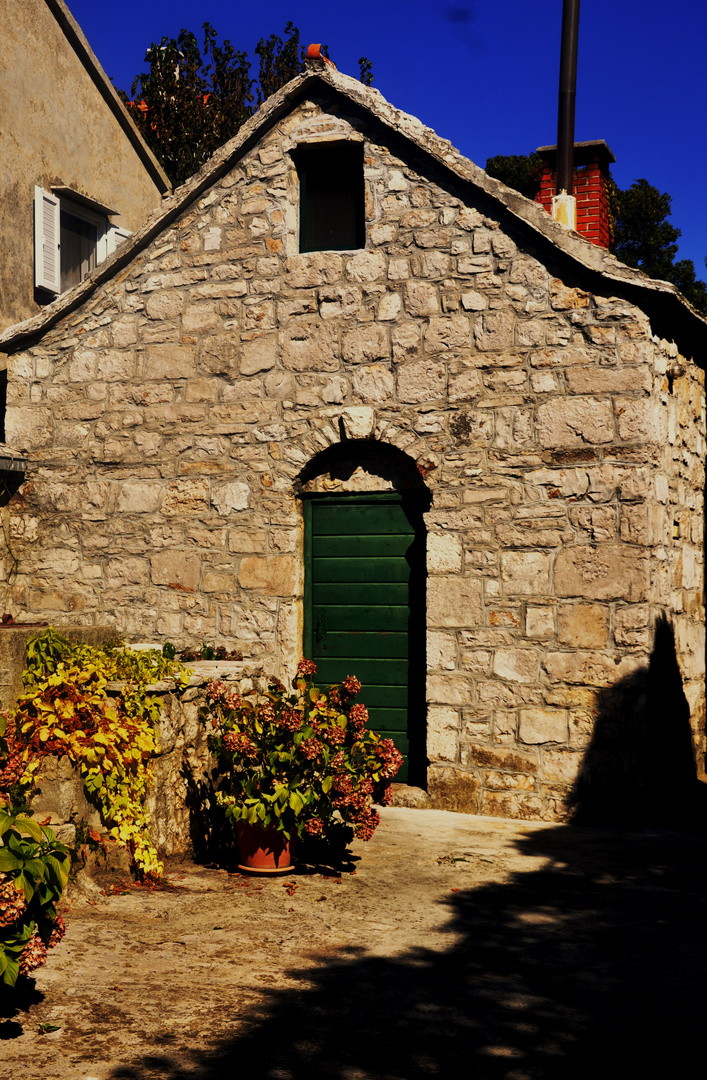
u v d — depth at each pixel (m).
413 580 8.23
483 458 7.72
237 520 8.42
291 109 8.38
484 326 7.76
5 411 9.52
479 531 7.70
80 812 5.32
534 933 4.96
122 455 8.76
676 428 8.29
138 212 12.94
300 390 8.27
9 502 9.02
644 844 6.79
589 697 7.39
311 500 8.52
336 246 8.47
